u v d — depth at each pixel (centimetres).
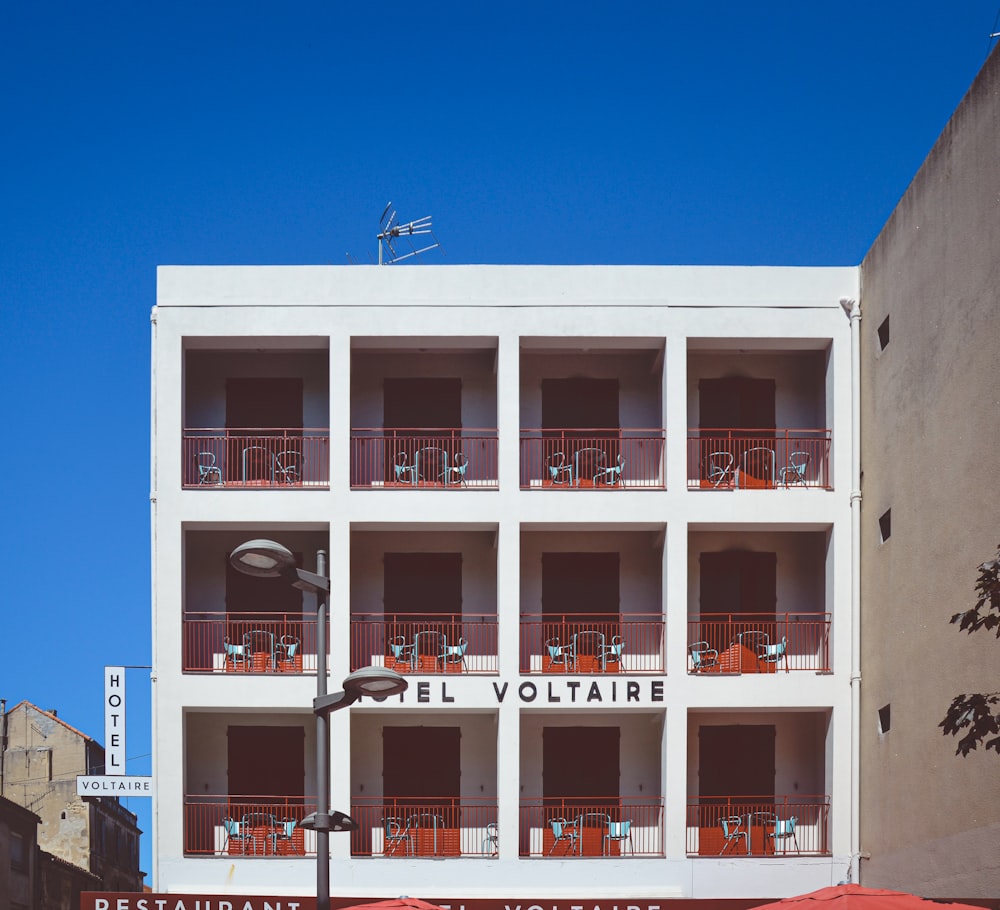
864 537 2545
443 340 2641
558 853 2581
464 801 2678
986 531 1994
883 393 2458
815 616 2719
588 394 2786
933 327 2214
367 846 2648
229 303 2616
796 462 2750
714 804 2678
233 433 2772
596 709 2559
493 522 2572
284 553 1576
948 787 2098
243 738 2689
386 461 2770
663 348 2647
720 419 2781
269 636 2703
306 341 2644
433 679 2545
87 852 4556
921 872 2200
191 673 2545
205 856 2511
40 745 4647
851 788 2514
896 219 2403
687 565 2656
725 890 2494
